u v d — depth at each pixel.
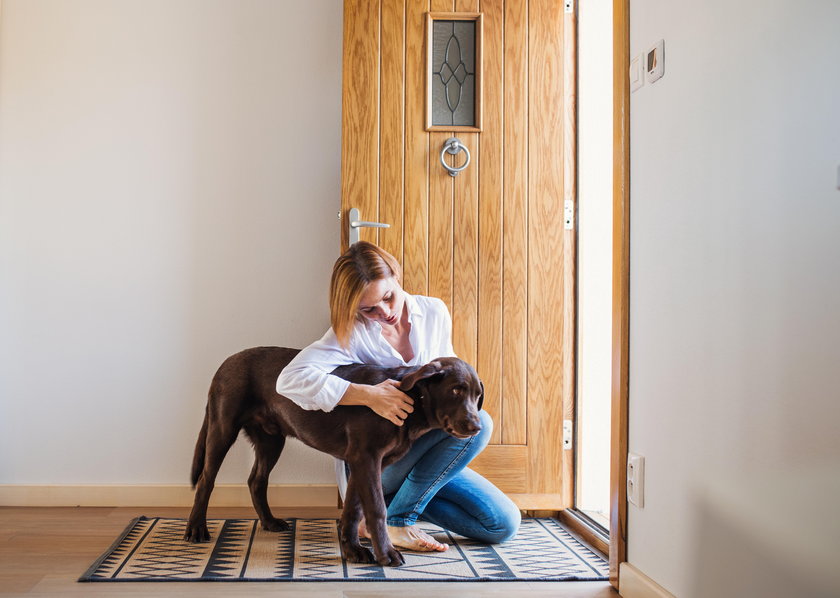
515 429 3.20
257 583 2.19
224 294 3.41
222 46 3.45
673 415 1.95
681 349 1.91
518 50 3.27
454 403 2.26
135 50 3.42
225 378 2.61
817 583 1.36
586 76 3.53
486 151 3.25
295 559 2.43
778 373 1.49
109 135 3.39
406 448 2.39
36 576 2.24
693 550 1.83
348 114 3.21
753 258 1.59
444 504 2.68
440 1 3.25
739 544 1.63
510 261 3.23
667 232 2.00
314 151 3.46
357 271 2.37
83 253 3.37
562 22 3.29
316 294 3.44
